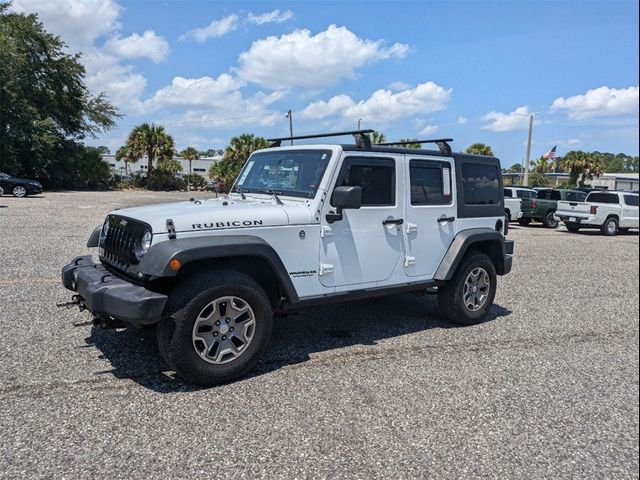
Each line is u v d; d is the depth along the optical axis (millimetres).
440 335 5414
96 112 42531
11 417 3279
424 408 3652
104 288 3756
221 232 3916
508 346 5148
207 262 4012
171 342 3701
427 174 5332
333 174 4508
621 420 3592
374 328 5566
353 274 4719
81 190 41719
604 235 19188
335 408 3586
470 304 5816
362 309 6367
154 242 3693
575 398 3938
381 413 3543
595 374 4461
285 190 4785
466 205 5730
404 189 5066
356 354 4715
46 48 38281
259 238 4070
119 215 4297
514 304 7078
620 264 11352
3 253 9062
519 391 4027
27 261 8383
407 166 5090
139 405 3516
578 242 15898
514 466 2973
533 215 21047
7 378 3865
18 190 27219
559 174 55281
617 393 4059
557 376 4379
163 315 3703
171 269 3564
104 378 3934
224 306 3902
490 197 6078
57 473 2711
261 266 4301
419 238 5242
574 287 8453
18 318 5316
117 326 4047
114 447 2982
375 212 4820
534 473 2910
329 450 3043
